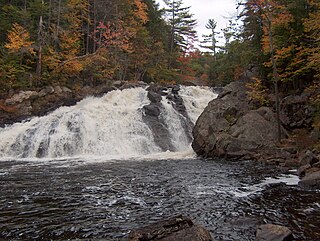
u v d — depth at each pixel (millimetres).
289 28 21922
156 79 45531
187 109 28188
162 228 6445
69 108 27031
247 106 22500
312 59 18484
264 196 10055
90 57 32875
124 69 39000
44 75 29109
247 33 27781
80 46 36094
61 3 32750
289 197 9875
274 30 22219
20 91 27156
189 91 31516
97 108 25234
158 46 42625
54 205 9305
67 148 22000
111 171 14844
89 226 7602
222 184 11898
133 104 27641
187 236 6070
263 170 14789
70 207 9102
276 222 7641
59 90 28609
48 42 31203
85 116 24000
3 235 7109
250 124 19953
